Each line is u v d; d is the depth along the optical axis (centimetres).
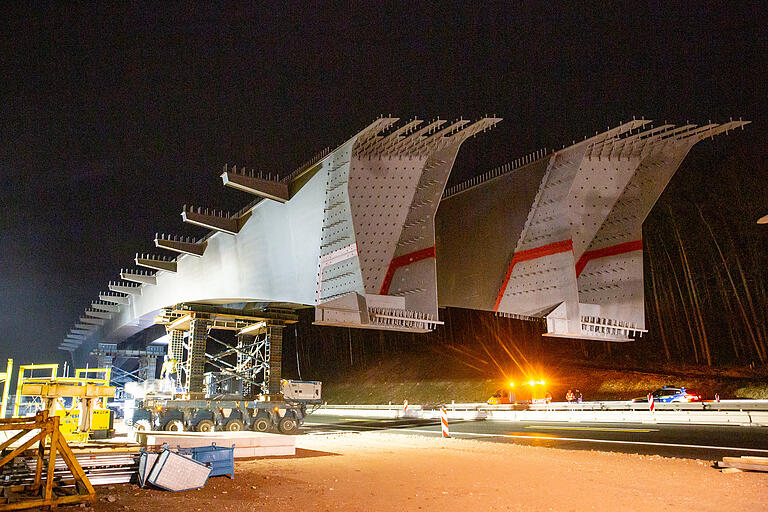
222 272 2444
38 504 792
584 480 1071
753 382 3612
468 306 2191
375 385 6719
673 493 927
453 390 5481
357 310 1688
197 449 1082
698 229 4688
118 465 1045
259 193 1977
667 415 2600
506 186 2134
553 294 1886
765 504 830
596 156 1919
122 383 4181
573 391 4481
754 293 4334
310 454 1550
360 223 1714
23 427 810
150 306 3219
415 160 1822
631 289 1923
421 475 1145
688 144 1900
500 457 1473
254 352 2936
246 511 793
